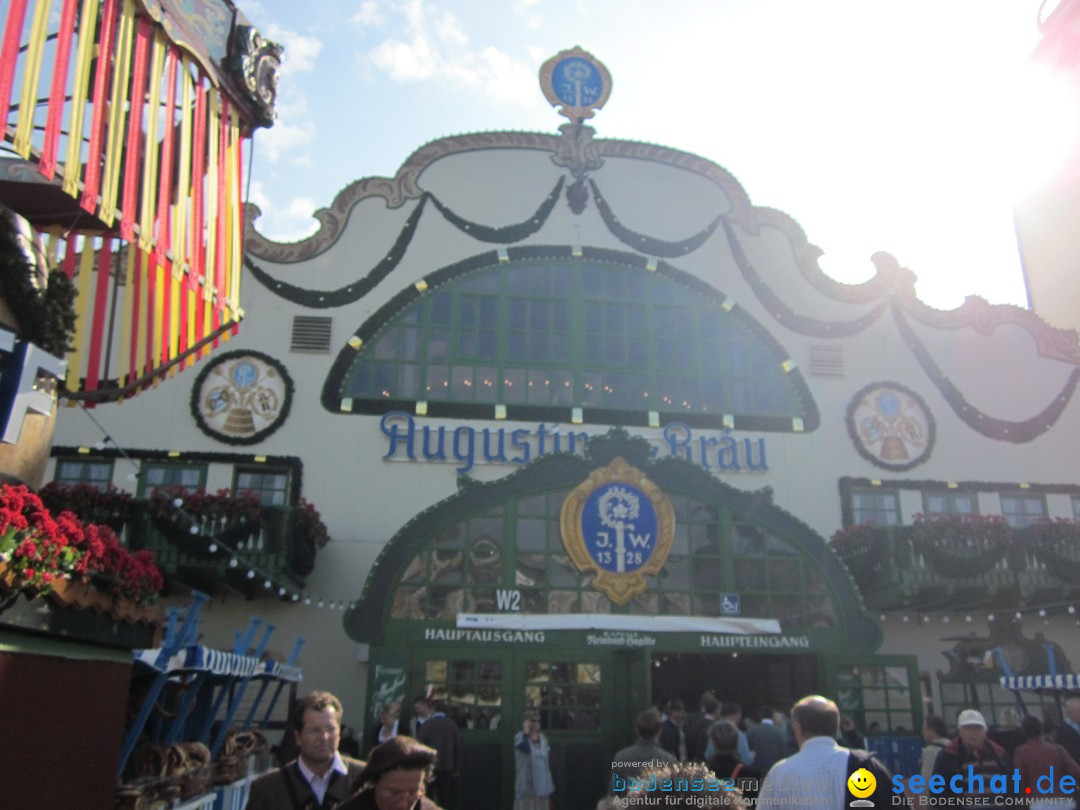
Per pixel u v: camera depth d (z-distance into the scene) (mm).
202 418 17766
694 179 21094
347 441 18109
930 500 19703
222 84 9195
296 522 16203
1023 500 20047
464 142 20469
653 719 7297
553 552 15727
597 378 19250
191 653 7555
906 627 18688
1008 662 18594
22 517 5145
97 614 5965
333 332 18781
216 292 9250
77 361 8812
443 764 11688
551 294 19672
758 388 19859
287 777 5074
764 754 10617
